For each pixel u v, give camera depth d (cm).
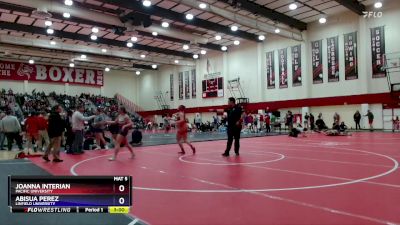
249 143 1540
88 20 2233
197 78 3547
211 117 3422
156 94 4191
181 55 3366
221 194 518
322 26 2458
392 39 2102
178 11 2164
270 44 2814
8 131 1423
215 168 788
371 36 2192
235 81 3123
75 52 3156
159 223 378
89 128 1445
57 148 988
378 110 2186
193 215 406
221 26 2491
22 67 3581
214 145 1493
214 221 381
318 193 509
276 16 2255
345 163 823
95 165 888
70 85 3934
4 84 3494
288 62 2675
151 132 3034
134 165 873
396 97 2073
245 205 449
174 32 2453
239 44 3098
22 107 3098
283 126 2748
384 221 367
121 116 1041
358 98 2247
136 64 3919
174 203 467
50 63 3706
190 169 780
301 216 392
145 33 2594
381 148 1156
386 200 458
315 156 983
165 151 1248
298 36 2530
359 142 1420
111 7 2048
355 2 2103
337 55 2373
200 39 2620
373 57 2188
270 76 2814
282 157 977
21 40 2512
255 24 2198
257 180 625
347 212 404
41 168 855
